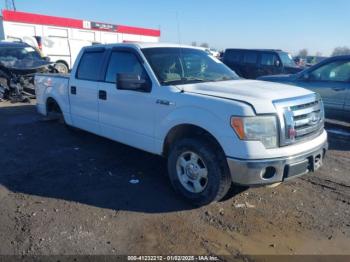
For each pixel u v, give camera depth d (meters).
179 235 3.47
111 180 4.77
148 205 4.07
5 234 3.44
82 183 4.66
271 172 3.64
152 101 4.48
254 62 16.14
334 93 7.68
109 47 5.44
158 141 4.50
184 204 4.12
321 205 4.16
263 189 4.53
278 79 8.84
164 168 5.23
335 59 7.79
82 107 5.95
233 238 3.44
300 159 3.75
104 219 3.74
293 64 16.22
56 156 5.72
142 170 5.14
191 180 4.09
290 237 3.47
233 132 3.59
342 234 3.54
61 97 6.55
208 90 4.19
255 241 3.40
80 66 6.03
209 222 3.72
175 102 4.17
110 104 5.22
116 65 5.21
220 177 3.78
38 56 12.58
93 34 24.95
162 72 4.62
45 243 3.30
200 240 3.40
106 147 6.20
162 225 3.65
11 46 12.09
